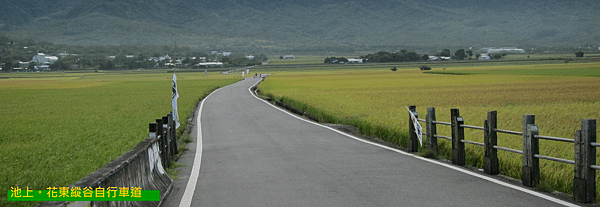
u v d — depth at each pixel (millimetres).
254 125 18906
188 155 11781
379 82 69312
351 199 6625
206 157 11281
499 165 8930
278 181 8031
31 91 68875
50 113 30391
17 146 14188
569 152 9930
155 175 7488
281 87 57594
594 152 6289
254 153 11578
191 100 36469
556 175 7777
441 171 8656
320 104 28250
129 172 5891
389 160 10031
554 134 13883
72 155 11883
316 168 9203
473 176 8148
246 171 9148
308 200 6637
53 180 8820
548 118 18500
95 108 33594
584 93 35406
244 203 6594
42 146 13906
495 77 74500
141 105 34750
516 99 31844
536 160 7277
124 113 27734
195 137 15664
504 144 10938
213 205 6559
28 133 18516
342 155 10883
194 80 102000
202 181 8344
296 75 121500
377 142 13453
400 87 52969
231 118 22328
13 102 44594
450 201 6414
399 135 13719
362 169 8977
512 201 6383
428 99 33094
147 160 7090
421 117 18906
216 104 32750
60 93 61219
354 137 14680
